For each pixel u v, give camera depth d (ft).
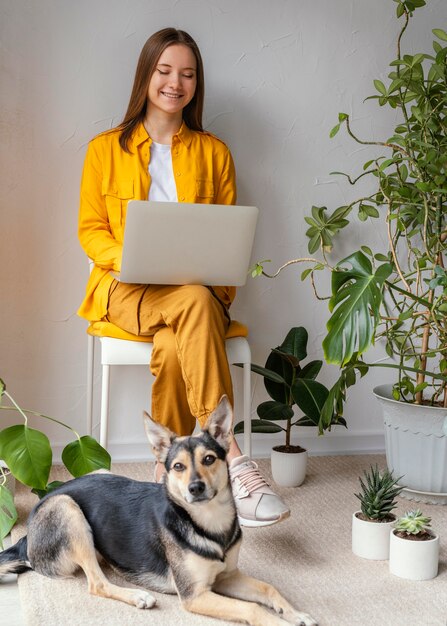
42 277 9.35
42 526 6.10
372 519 6.83
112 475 6.47
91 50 9.22
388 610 5.81
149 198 8.87
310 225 10.11
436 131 8.80
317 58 9.91
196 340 7.63
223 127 9.75
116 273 8.49
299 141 9.98
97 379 9.60
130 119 8.92
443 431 7.68
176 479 5.52
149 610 5.70
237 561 6.11
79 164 9.33
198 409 7.61
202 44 9.56
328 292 10.23
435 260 8.77
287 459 8.68
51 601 5.81
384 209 10.27
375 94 10.10
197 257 7.80
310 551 6.91
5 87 9.02
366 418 10.35
